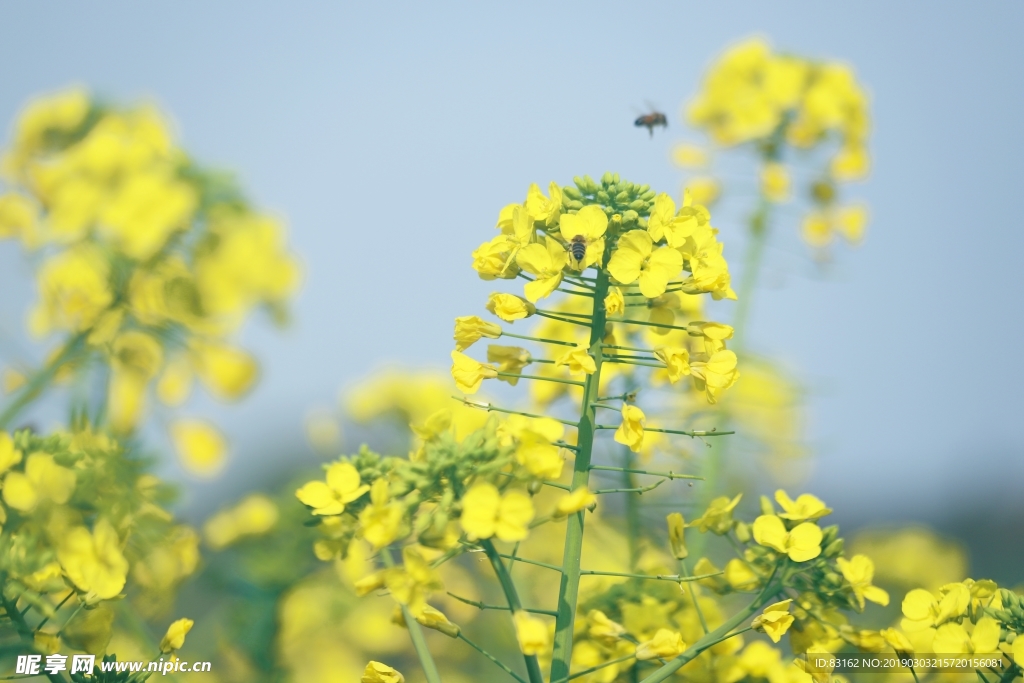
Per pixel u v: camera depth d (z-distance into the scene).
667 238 0.89
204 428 1.01
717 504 0.92
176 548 0.96
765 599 0.90
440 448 0.87
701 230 0.89
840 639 0.92
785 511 0.92
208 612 1.01
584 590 0.98
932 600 0.91
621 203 0.90
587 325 0.90
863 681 0.95
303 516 1.01
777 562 0.91
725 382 0.89
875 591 0.91
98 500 0.91
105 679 0.91
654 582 0.98
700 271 0.89
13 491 0.90
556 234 0.90
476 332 0.90
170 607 0.97
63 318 1.00
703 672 0.93
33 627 0.91
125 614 0.95
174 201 1.01
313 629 1.01
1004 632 0.91
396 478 0.88
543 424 0.88
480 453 0.87
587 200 0.91
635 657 0.89
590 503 0.88
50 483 0.90
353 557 0.97
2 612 0.90
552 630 0.95
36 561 0.89
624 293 0.91
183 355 1.01
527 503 0.86
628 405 0.88
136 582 0.96
